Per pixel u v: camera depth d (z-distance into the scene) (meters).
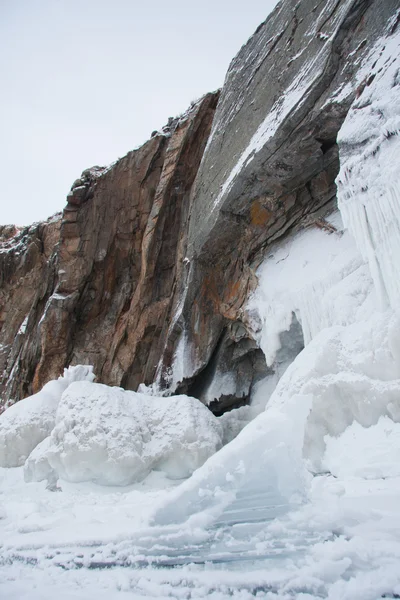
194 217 11.20
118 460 6.55
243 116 9.55
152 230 15.27
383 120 5.64
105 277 17.30
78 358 16.19
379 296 5.34
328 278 7.50
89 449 6.59
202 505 3.73
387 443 4.07
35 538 4.22
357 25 6.87
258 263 9.90
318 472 4.45
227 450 3.99
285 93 8.01
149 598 2.62
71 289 16.88
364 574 2.41
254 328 9.50
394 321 4.59
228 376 11.26
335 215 8.75
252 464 3.84
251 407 10.42
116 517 4.63
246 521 3.41
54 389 9.52
